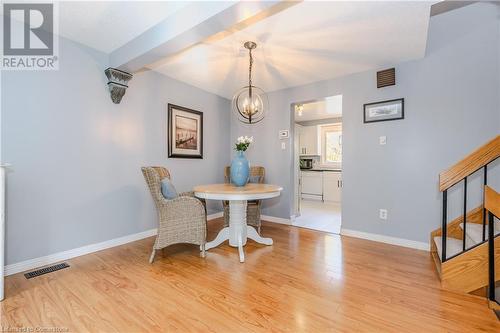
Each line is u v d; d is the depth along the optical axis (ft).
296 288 5.94
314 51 8.32
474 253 5.63
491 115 7.63
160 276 6.54
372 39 7.46
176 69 10.11
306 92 11.72
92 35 7.48
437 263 7.00
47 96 7.25
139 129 9.78
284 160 12.52
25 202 6.86
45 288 5.89
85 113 8.12
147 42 7.18
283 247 8.90
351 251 8.50
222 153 14.05
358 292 5.77
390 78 9.21
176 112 11.30
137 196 9.72
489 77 7.64
